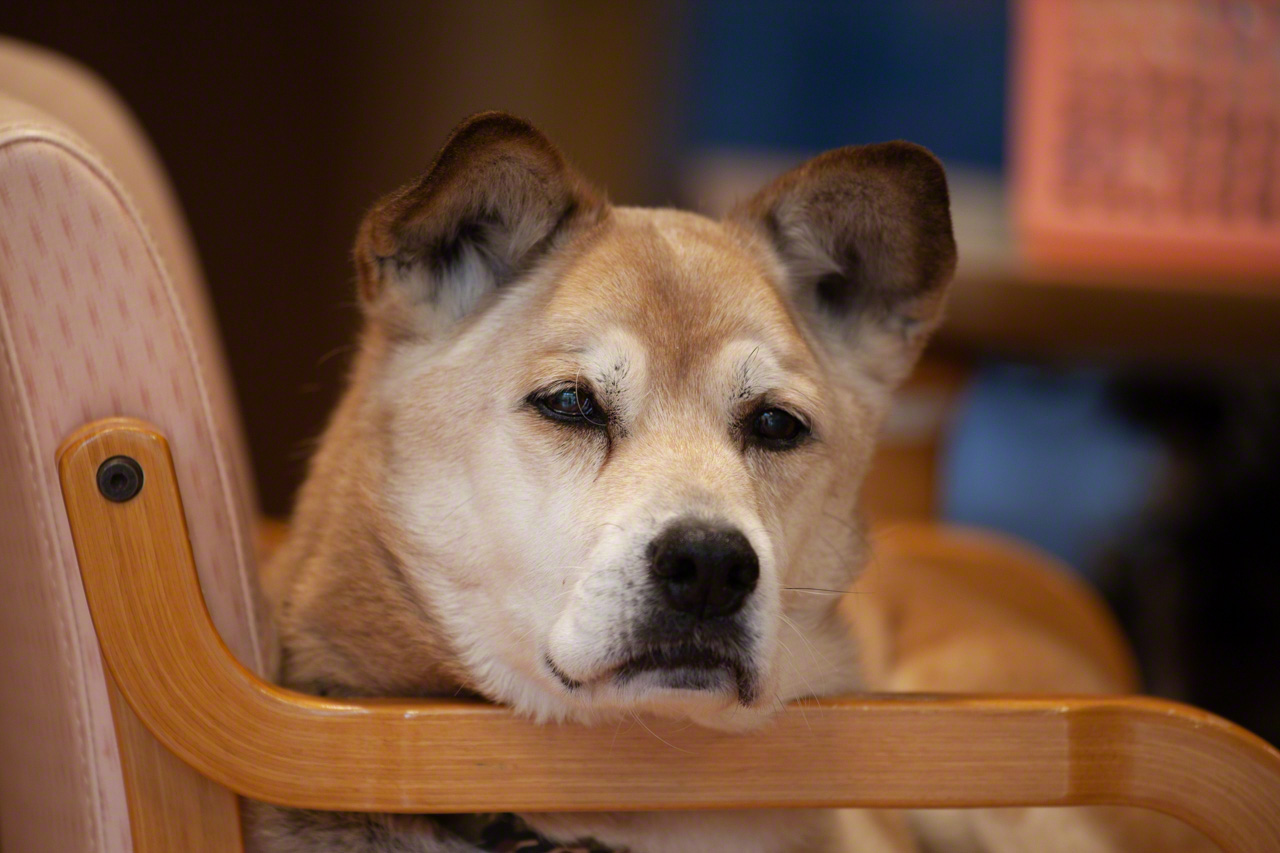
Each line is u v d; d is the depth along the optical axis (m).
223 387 2.20
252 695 1.41
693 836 1.70
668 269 1.73
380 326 1.76
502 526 1.61
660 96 5.28
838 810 1.91
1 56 2.07
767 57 5.27
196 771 1.43
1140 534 4.42
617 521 1.51
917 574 2.96
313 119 4.67
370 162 4.79
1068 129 3.36
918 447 3.51
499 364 1.68
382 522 1.69
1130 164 3.38
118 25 4.30
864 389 1.96
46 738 1.48
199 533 1.48
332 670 1.72
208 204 4.59
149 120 4.43
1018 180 3.51
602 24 5.09
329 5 4.59
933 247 1.86
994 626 2.80
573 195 1.75
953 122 5.12
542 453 1.61
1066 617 2.99
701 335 1.69
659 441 1.62
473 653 1.64
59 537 1.40
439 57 4.82
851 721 1.49
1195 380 4.32
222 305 4.67
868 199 1.82
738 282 1.77
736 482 1.58
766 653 1.50
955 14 5.05
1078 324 3.48
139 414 1.44
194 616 1.41
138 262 1.44
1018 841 2.40
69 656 1.42
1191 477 4.33
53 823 1.51
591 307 1.67
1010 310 3.47
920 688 2.61
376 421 1.75
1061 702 1.50
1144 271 3.41
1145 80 3.34
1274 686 3.91
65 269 1.39
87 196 1.40
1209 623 4.09
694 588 1.44
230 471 1.54
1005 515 4.73
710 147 5.35
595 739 1.47
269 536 2.54
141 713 1.39
